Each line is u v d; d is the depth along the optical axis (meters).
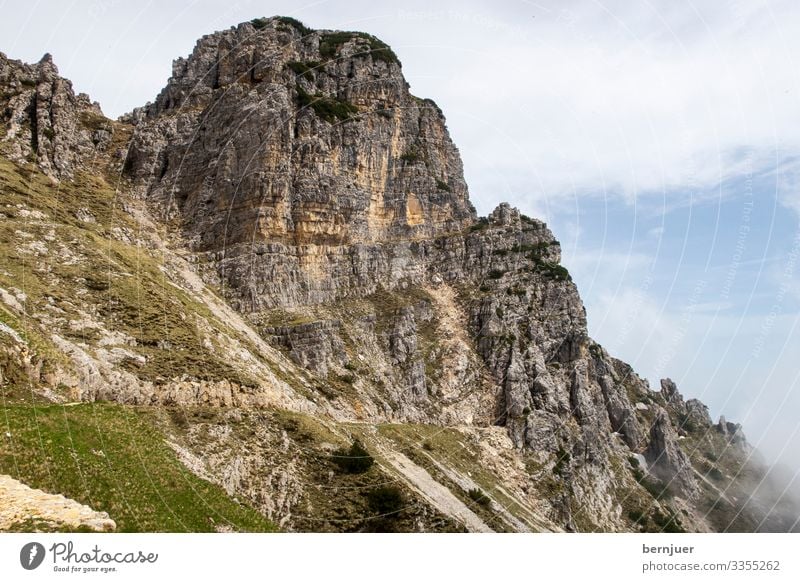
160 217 152.88
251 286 137.75
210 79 178.62
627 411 178.88
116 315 93.38
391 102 189.12
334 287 155.25
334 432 99.19
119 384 76.31
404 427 130.75
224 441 78.69
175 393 82.50
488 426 150.38
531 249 189.75
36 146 141.50
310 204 152.38
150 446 65.94
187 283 129.38
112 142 169.12
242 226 145.88
